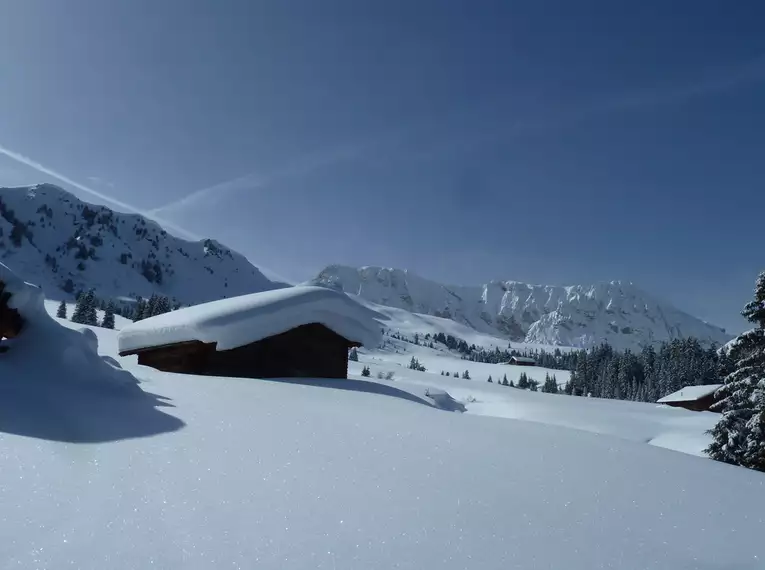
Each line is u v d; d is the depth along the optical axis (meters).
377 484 3.21
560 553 2.53
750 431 21.55
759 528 3.20
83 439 3.34
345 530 2.49
